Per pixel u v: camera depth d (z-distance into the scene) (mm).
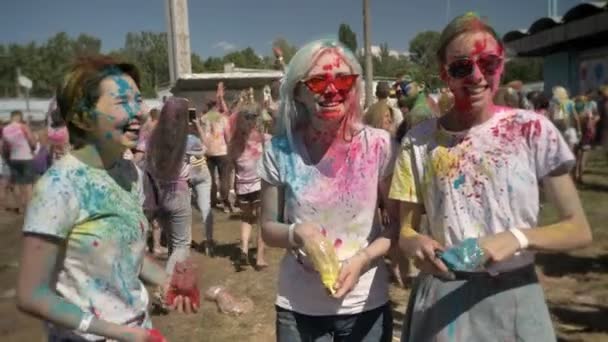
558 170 2053
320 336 2498
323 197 2414
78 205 1995
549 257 6617
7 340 4711
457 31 2088
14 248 8047
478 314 2098
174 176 5125
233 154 6473
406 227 2277
